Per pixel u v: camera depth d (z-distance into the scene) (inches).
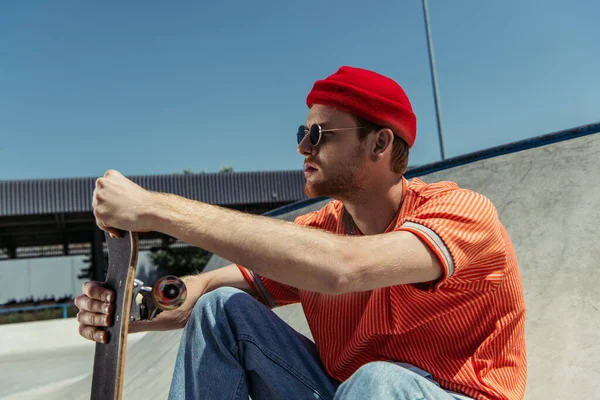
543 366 71.7
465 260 46.7
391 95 55.1
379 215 57.5
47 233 986.1
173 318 61.5
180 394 53.7
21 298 1155.9
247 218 46.6
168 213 46.5
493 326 51.5
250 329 54.0
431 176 136.1
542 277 87.0
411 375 42.9
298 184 825.5
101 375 51.6
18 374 227.5
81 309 54.0
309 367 56.2
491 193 115.2
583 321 74.7
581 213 93.9
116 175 48.0
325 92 56.2
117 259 51.3
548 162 110.4
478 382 50.0
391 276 44.6
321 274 43.7
